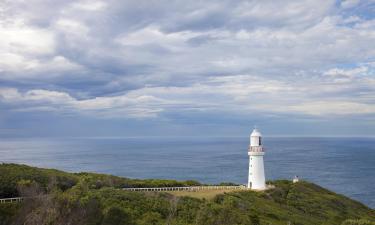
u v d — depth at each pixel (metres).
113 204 51.97
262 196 79.62
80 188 59.16
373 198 145.75
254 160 88.12
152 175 185.25
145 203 54.69
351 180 185.62
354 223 65.12
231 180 168.50
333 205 86.94
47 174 67.50
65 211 48.38
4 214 48.53
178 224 49.06
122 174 188.62
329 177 193.62
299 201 82.69
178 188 78.00
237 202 65.12
